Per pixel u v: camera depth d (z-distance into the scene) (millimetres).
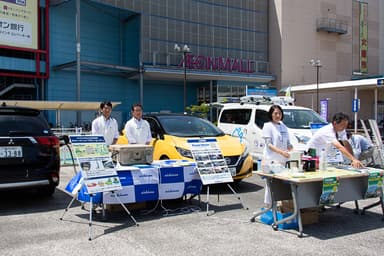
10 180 6406
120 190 5859
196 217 6219
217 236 5223
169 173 6352
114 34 34781
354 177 5762
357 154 9672
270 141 5961
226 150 8297
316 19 43000
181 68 34031
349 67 45719
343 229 5578
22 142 6520
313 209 5898
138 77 34219
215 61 36281
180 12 36844
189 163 6625
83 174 5477
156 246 4816
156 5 35281
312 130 10273
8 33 26109
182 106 38594
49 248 4734
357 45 46469
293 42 41469
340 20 44688
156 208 6809
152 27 35000
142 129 7684
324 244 4914
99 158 5738
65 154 13312
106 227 5641
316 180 5191
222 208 6836
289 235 5285
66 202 7277
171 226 5699
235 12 40406
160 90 37281
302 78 41875
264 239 5102
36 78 29484
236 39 40469
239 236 5227
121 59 35375
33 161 6609
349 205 7074
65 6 31062
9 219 6055
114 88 34438
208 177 6496
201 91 38562
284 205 5887
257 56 41812
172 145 8203
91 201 5367
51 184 6848
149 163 6496
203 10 38312
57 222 5895
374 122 11781
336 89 34469
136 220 6035
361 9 46812
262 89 26781
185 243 4934
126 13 33688
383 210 6059
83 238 5125
